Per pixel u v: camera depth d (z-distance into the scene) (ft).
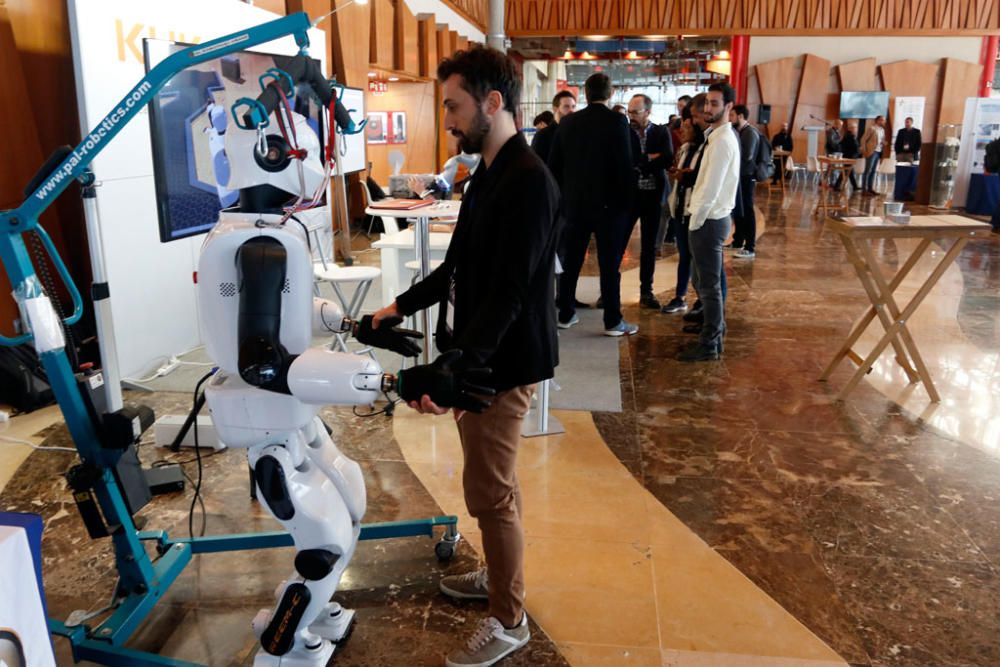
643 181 17.48
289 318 5.03
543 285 5.63
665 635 6.66
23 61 12.76
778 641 6.59
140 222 13.14
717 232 13.78
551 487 9.34
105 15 12.00
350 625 6.64
